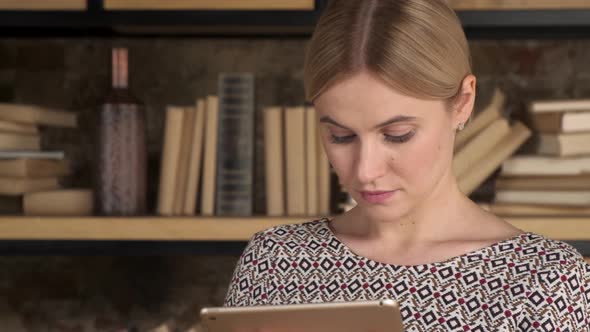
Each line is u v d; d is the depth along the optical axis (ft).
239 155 6.04
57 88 7.07
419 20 3.12
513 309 3.22
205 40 7.04
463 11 5.71
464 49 3.27
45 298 7.18
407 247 3.48
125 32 6.68
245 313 2.79
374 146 3.14
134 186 6.03
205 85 7.05
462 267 3.34
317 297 3.51
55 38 7.04
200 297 7.17
